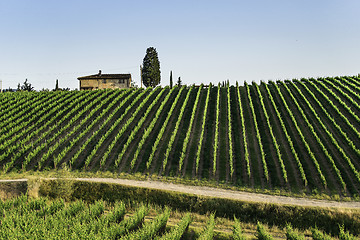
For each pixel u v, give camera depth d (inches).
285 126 1520.7
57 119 1715.1
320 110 1684.3
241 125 1571.1
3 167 1206.9
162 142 1432.1
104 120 1708.9
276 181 1071.6
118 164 1234.6
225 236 701.3
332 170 1117.1
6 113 1802.4
